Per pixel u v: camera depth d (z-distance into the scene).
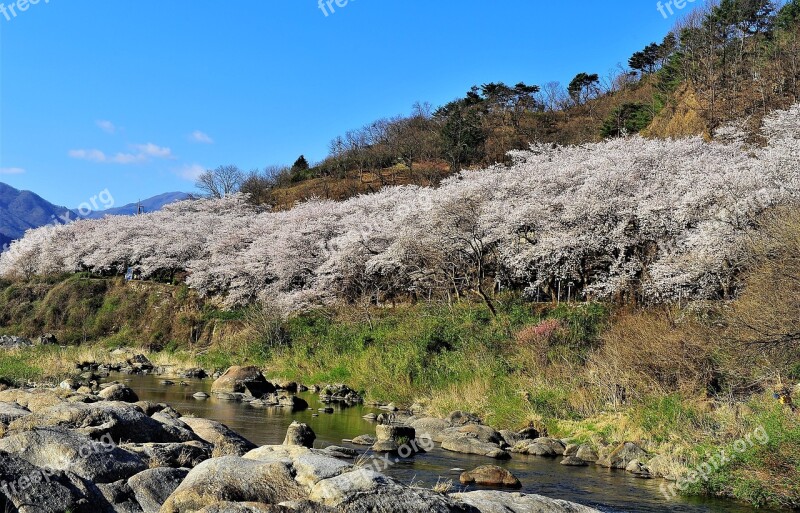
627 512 10.49
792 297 15.72
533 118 75.25
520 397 19.53
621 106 62.59
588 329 23.42
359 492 7.11
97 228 57.88
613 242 26.02
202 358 37.06
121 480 8.66
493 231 29.50
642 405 16.83
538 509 8.47
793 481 11.01
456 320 28.20
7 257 65.56
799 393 13.86
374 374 25.86
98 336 48.28
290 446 9.41
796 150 23.75
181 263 50.38
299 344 33.38
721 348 16.62
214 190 77.00
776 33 51.66
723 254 21.22
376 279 37.28
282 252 40.81
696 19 67.94
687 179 25.27
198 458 10.34
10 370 25.70
